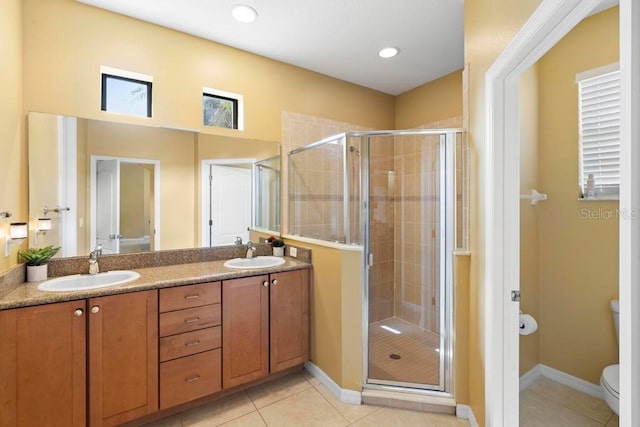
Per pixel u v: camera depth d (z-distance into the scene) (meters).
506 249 1.54
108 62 2.10
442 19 2.20
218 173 2.53
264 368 2.22
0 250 1.56
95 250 2.09
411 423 1.90
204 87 2.45
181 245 2.40
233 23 2.25
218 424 1.89
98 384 1.65
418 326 2.51
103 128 2.11
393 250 2.63
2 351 1.44
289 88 2.85
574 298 2.12
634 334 0.70
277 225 2.80
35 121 1.88
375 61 2.80
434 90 3.18
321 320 2.35
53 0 1.94
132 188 2.21
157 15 2.16
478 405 1.78
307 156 2.74
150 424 1.88
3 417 1.44
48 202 1.93
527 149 2.17
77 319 1.60
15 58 1.74
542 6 1.06
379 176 2.57
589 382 2.06
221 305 2.04
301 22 2.24
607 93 1.94
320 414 1.99
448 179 2.15
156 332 1.81
